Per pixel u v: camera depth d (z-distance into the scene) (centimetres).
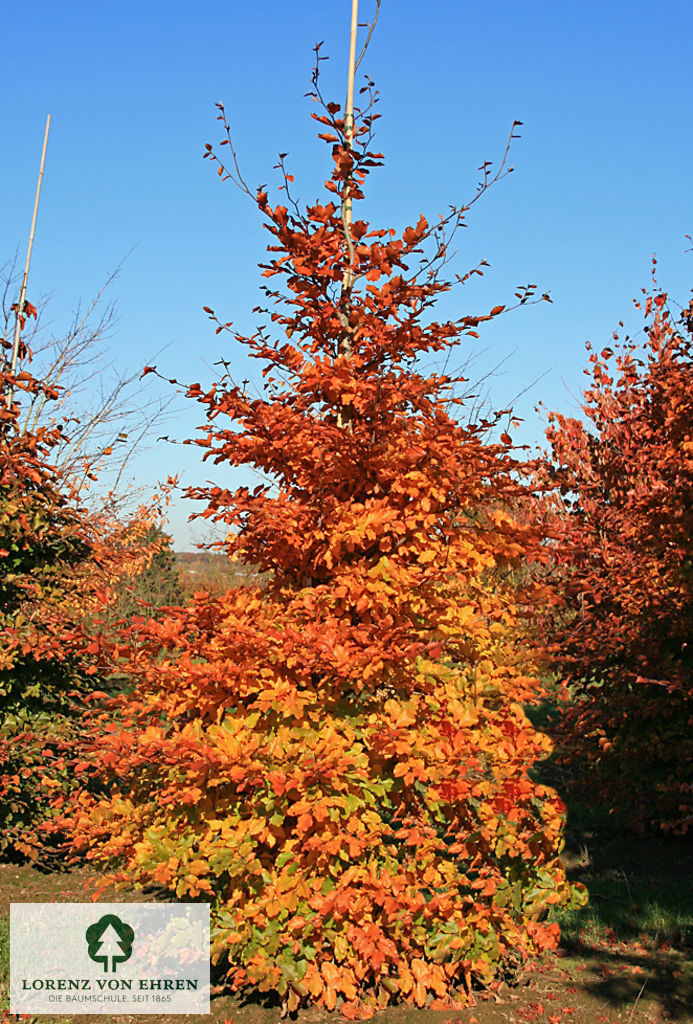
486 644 421
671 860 640
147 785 437
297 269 434
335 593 398
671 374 703
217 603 431
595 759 687
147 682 416
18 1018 405
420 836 379
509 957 458
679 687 548
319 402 461
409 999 411
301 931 379
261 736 390
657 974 446
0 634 613
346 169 443
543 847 414
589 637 681
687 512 634
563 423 792
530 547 429
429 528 434
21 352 690
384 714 401
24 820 629
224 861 373
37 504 664
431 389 432
